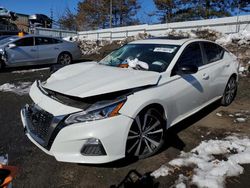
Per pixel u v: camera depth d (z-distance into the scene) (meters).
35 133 3.04
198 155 3.32
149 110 3.13
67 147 2.70
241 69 8.03
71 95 2.83
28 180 2.77
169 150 3.46
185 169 3.00
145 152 3.22
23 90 6.48
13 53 9.05
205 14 28.77
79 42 18.97
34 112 3.04
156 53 3.96
